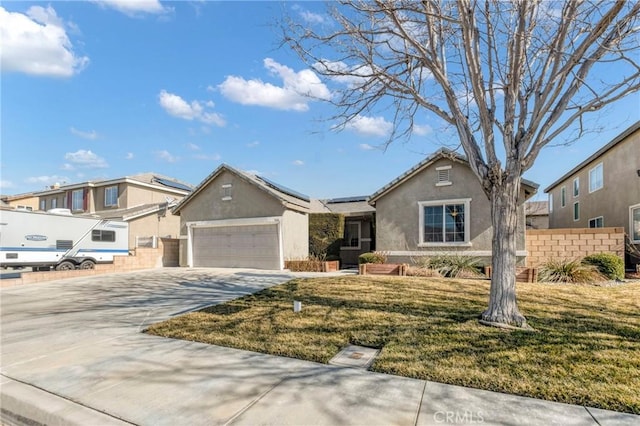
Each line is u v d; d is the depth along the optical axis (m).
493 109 6.22
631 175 15.54
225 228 18.06
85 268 17.48
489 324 5.69
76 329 6.59
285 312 7.00
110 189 26.28
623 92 5.43
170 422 3.20
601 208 18.58
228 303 8.27
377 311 6.80
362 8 6.43
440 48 7.00
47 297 10.40
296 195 19.78
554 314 6.34
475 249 13.39
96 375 4.33
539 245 13.05
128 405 3.55
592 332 5.26
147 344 5.52
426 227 14.32
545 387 3.62
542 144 5.85
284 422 3.12
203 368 4.44
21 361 4.89
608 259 11.20
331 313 6.76
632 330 5.35
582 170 21.25
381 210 15.09
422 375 4.04
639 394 3.44
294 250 17.36
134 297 9.98
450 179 13.97
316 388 3.79
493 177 5.91
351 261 20.39
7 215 15.25
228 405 3.46
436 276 11.84
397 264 13.40
